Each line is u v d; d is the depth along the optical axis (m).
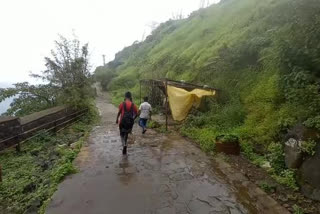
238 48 12.58
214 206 4.55
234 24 19.67
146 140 9.32
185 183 5.49
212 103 11.63
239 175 6.00
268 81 9.46
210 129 9.74
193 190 5.16
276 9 12.52
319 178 4.92
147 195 4.91
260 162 6.65
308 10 7.19
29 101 14.12
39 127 9.54
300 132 5.79
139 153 7.64
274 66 9.79
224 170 6.30
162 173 6.04
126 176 5.83
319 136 5.37
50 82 14.54
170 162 6.84
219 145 7.51
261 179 5.79
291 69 7.82
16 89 13.60
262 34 12.14
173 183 5.48
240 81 11.42
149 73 30.52
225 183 5.53
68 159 6.82
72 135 10.62
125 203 4.59
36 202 4.89
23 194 5.45
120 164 6.63
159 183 5.46
